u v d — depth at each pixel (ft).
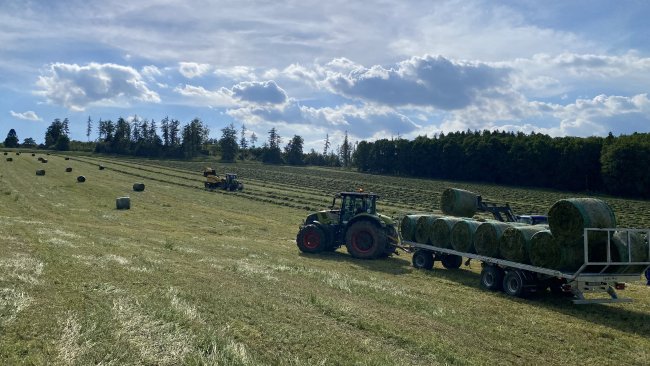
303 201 135.64
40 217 71.82
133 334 20.80
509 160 272.72
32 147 428.15
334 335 23.21
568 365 22.43
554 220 34.55
